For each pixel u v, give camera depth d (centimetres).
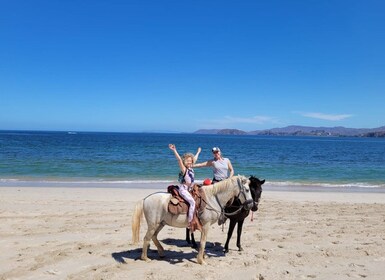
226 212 770
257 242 900
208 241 912
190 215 690
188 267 703
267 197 1698
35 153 4434
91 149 5781
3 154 4100
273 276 664
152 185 2083
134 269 687
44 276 644
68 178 2338
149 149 6172
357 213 1313
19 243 845
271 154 5609
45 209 1277
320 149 7906
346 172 3056
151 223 715
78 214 1202
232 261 741
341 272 691
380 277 668
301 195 1792
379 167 3559
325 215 1266
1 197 1514
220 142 12156
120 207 1349
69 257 750
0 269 673
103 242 868
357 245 880
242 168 3244
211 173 2673
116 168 2961
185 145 9106
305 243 891
